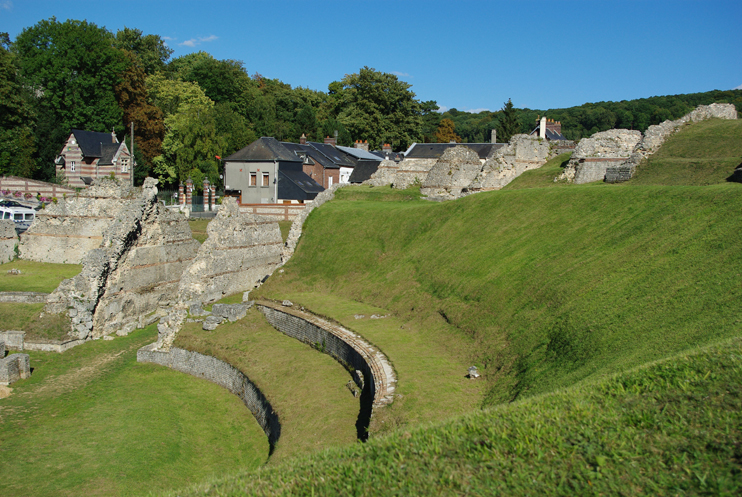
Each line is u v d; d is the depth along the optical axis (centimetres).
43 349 3269
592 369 1603
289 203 5872
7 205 5891
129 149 7788
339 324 2883
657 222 2402
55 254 4500
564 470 1015
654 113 11250
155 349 3209
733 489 877
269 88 12800
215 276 3697
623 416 1153
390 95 10919
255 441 2309
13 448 2192
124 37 10794
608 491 938
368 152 9369
